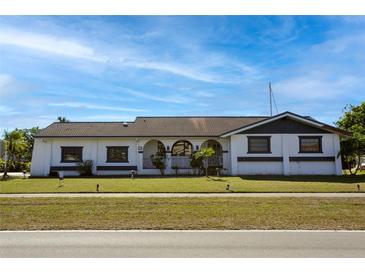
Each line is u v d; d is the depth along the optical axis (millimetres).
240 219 9680
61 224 9055
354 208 11320
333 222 9336
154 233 8086
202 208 11305
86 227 8727
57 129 28172
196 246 6859
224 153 26578
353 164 29047
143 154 27594
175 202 12344
